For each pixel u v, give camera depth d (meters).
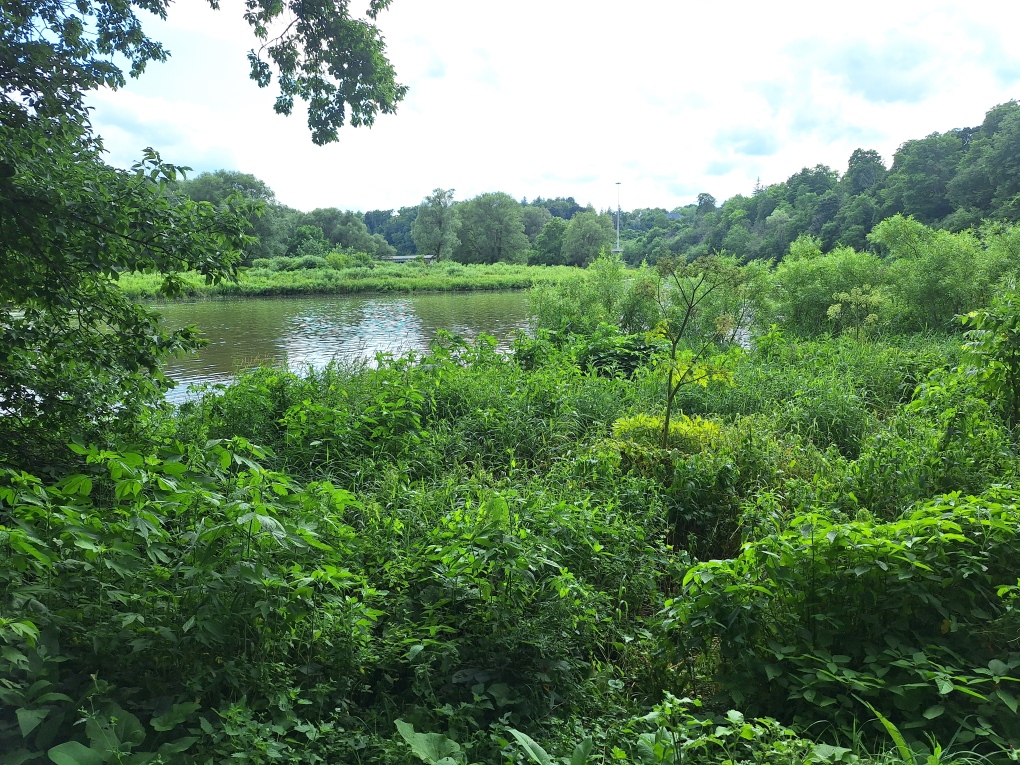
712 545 4.83
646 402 7.86
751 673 2.91
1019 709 2.51
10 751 2.11
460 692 2.96
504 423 6.83
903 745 2.21
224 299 33.84
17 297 4.66
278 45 7.18
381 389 7.58
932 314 13.08
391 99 7.58
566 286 15.64
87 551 2.62
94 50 5.14
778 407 7.50
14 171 4.20
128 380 5.19
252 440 6.21
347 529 3.75
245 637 2.75
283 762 2.34
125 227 4.45
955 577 3.02
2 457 4.55
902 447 5.12
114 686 2.43
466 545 3.51
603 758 2.48
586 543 4.11
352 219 87.56
